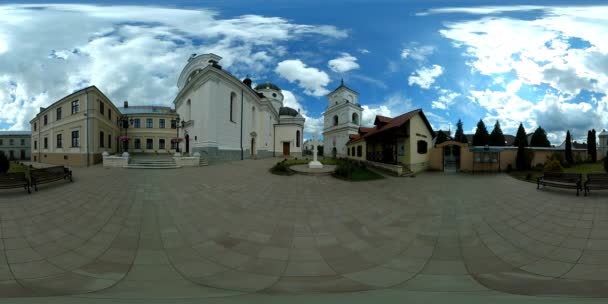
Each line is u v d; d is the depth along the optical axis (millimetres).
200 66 26047
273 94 43812
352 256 4113
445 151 18016
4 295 3051
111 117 24812
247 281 3400
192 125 22516
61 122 22094
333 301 2947
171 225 5301
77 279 3410
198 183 9758
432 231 5148
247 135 26453
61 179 10086
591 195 8078
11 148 45062
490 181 12250
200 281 3389
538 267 3793
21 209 6090
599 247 4324
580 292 3158
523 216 6039
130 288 3219
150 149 33594
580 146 35594
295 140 37719
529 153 17016
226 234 4895
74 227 5082
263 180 11156
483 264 3898
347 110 32688
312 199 7809
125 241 4535
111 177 10953
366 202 7535
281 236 4848
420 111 16984
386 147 18906
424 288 3258
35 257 3934
